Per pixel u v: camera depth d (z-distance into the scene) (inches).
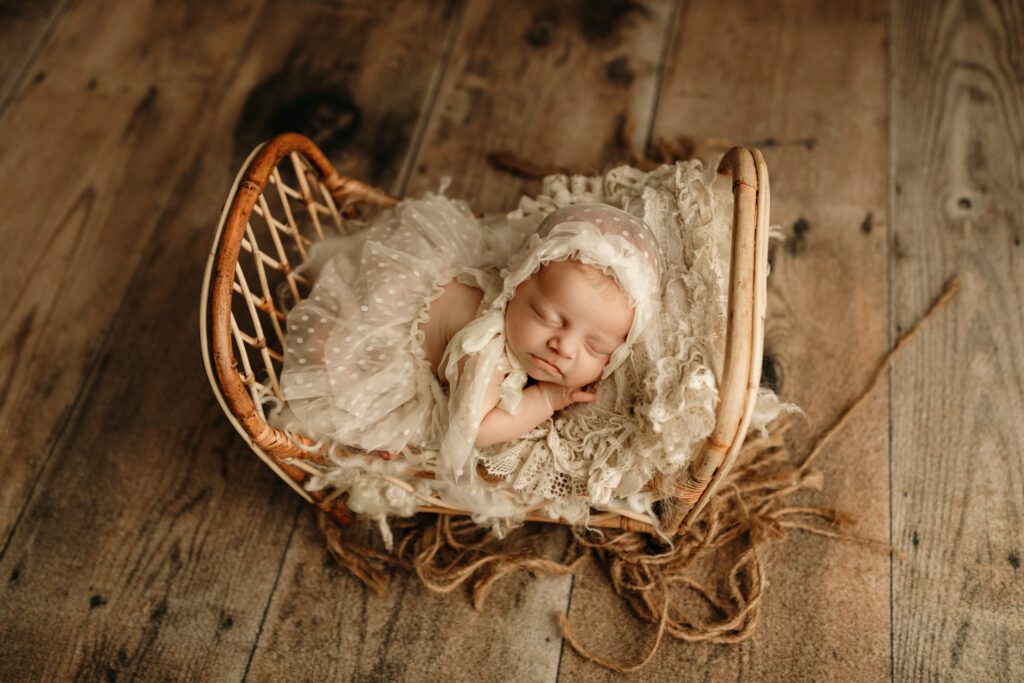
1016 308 68.2
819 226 73.4
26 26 89.8
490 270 56.6
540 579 61.2
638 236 50.1
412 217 58.4
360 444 52.4
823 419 65.3
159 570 62.8
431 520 63.6
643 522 58.0
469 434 50.4
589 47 84.9
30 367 71.3
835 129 78.2
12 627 60.9
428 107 82.9
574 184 60.2
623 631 59.1
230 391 46.0
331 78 85.2
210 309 45.7
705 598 60.0
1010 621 57.1
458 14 88.0
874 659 56.8
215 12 89.8
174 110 84.2
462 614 60.2
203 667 59.3
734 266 42.5
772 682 56.6
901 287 70.0
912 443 63.8
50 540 64.1
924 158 75.9
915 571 59.4
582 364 50.0
